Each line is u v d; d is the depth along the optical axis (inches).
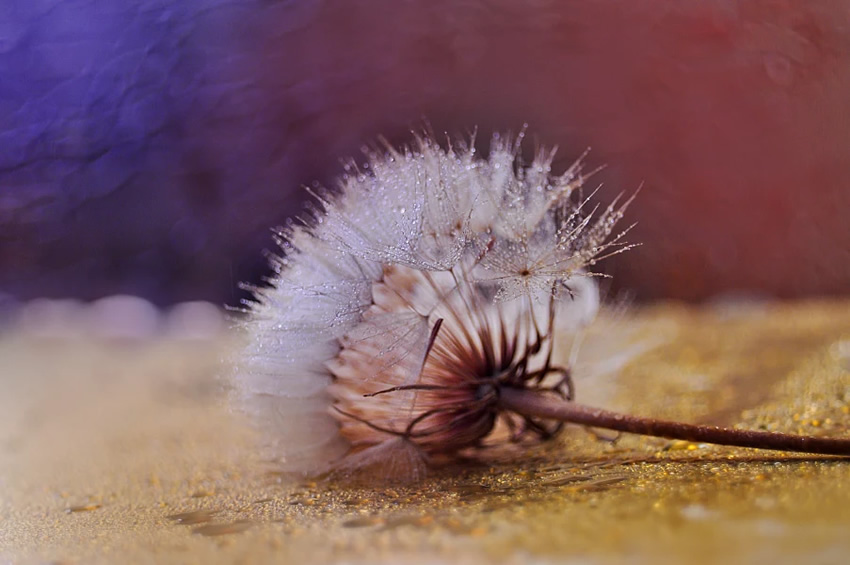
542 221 10.5
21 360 22.3
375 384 10.5
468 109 22.2
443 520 9.3
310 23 23.1
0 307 26.4
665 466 10.0
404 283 10.6
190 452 11.9
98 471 11.6
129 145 23.8
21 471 11.9
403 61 22.6
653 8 20.9
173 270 24.7
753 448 10.1
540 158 10.9
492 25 22.3
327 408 10.6
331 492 10.3
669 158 21.5
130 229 24.4
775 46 20.1
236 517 9.9
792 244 21.4
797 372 12.4
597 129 21.6
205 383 16.4
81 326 25.4
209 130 23.3
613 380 11.7
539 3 21.6
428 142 10.8
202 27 23.4
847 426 10.7
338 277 10.6
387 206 10.6
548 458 10.6
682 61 21.1
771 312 18.4
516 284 10.3
